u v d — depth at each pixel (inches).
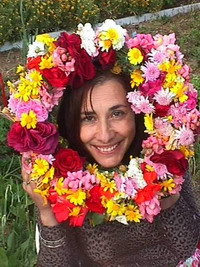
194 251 43.6
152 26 153.6
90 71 37.6
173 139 38.9
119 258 42.7
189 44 137.6
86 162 40.0
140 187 38.7
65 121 39.3
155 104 39.2
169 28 151.3
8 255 62.1
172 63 39.1
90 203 38.6
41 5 142.8
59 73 37.4
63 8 144.7
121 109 38.3
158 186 38.7
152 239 42.0
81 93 38.1
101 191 38.5
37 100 37.7
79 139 39.4
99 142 38.6
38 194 39.3
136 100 38.2
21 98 37.8
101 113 38.1
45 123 37.9
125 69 38.4
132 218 39.1
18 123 37.8
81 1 146.7
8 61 132.0
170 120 39.3
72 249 42.0
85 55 37.7
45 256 41.4
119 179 38.8
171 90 38.9
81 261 43.3
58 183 38.1
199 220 43.8
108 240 41.4
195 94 40.0
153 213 38.9
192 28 149.9
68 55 37.3
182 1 169.0
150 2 157.6
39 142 37.3
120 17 157.8
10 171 80.9
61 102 38.9
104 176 39.0
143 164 39.2
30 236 62.7
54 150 38.3
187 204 43.0
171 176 39.2
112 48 38.0
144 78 38.6
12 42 137.3
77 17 146.2
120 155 39.3
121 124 38.5
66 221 40.7
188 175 44.9
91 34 38.0
